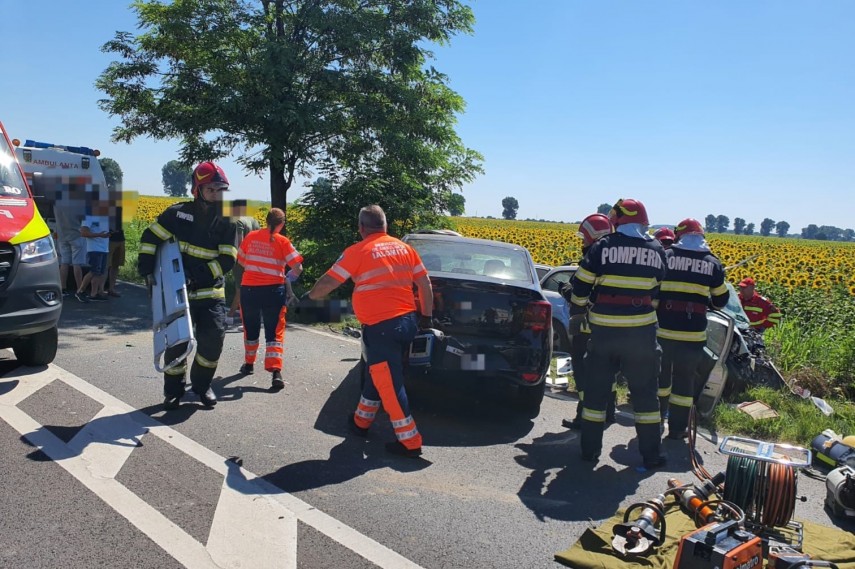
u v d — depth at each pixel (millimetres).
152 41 14164
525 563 3521
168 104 13797
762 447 3918
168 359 5387
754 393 7383
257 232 6520
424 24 14320
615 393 6676
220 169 5312
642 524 3648
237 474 4328
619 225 5090
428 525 3857
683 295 5766
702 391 6426
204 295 5445
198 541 3449
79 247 10875
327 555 3418
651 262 4973
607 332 4996
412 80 15055
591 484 4754
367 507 4020
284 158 13727
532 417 6332
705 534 3197
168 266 5242
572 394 7336
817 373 8836
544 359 5852
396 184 14422
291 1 14164
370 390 5176
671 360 5875
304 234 14086
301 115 13375
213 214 5363
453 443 5387
